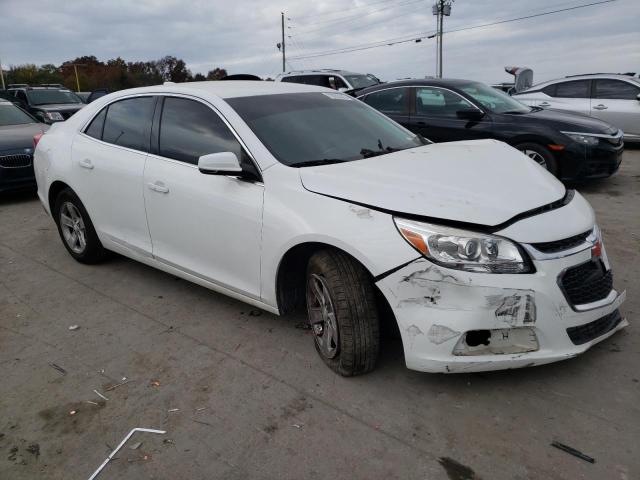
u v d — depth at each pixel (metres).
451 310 2.46
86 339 3.54
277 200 3.01
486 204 2.59
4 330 3.74
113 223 4.29
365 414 2.65
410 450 2.40
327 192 2.84
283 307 3.22
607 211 6.12
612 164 6.91
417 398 2.75
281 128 3.40
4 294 4.36
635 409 2.58
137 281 4.48
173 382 3.01
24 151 7.61
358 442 2.46
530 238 2.50
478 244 2.44
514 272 2.45
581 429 2.47
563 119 6.94
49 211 5.03
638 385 2.76
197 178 3.47
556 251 2.55
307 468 2.32
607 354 3.04
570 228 2.62
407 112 7.73
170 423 2.66
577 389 2.75
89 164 4.32
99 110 4.50
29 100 15.22
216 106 3.51
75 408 2.82
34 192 8.46
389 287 2.56
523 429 2.49
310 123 3.56
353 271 2.74
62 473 2.38
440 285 2.46
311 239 2.80
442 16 37.88
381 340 3.24
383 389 2.83
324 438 2.50
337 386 2.88
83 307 4.04
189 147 3.61
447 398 2.73
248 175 3.19
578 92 10.98
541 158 6.89
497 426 2.52
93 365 3.23
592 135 6.73
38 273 4.79
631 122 10.37
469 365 2.51
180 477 2.32
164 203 3.70
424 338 2.52
